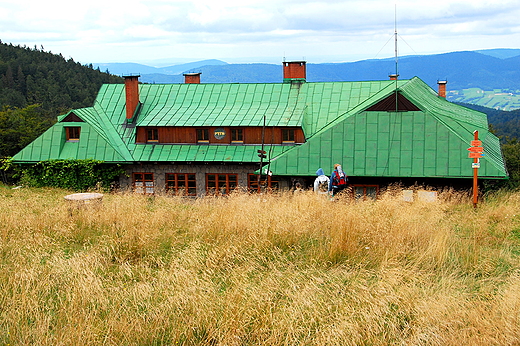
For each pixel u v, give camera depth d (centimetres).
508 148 4475
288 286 952
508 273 1045
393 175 2472
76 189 2959
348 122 2603
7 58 10531
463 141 2456
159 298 927
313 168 2595
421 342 782
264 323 825
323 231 1260
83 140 3017
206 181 2952
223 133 2978
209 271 1016
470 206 1792
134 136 3094
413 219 1334
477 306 866
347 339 779
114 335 816
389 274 955
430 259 1097
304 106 3112
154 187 2981
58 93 9481
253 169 2889
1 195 2275
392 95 2566
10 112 4812
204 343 805
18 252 1140
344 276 1010
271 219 1287
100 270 1076
